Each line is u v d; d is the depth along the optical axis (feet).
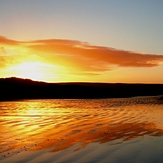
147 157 35.99
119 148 40.73
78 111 95.30
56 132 53.42
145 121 67.67
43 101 163.94
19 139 46.96
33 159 35.17
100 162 33.94
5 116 82.38
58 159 35.19
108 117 76.23
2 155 36.96
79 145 42.60
